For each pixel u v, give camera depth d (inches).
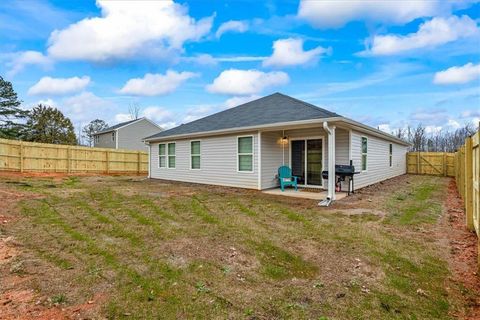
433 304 107.6
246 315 99.0
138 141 1187.3
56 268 136.8
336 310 102.6
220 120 494.9
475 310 103.7
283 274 133.8
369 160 467.8
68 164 636.1
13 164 537.6
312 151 419.2
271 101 494.9
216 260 148.7
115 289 116.8
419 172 757.3
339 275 132.0
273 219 236.2
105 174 692.7
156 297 110.8
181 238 183.8
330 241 179.2
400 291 117.0
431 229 207.2
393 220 232.8
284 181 396.8
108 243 173.0
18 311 100.7
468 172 203.3
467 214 204.5
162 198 328.2
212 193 372.5
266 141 412.8
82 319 96.6
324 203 299.1
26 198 307.4
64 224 213.8
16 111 994.7
